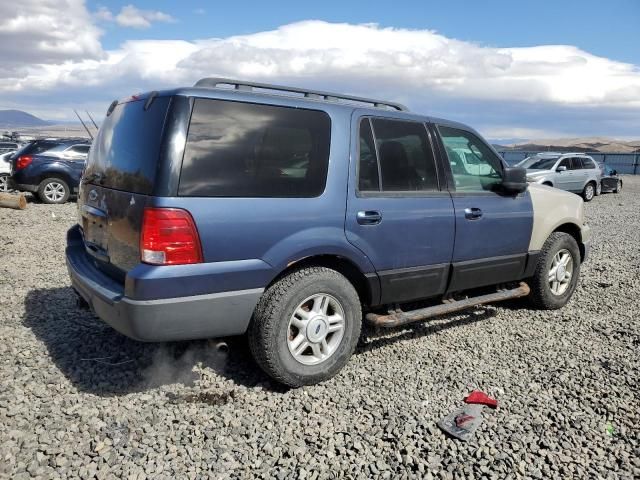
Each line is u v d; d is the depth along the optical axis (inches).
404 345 175.8
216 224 125.0
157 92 132.8
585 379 151.9
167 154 121.6
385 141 159.3
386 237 154.5
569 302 230.2
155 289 119.9
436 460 111.6
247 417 126.3
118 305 124.0
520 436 121.3
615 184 927.0
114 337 169.8
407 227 159.0
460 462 111.2
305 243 138.2
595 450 116.8
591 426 126.7
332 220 143.3
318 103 147.7
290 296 135.5
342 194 145.6
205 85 138.3
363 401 136.5
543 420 128.9
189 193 122.8
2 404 126.2
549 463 112.0
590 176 799.1
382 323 154.8
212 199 125.2
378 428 123.0
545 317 208.8
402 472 107.5
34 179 533.6
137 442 114.3
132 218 126.3
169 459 109.1
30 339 166.7
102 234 144.6
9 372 143.3
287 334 136.8
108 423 120.9
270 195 134.0
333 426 124.0
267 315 133.6
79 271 149.5
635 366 161.8
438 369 157.8
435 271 169.3
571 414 131.6
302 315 140.3
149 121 130.2
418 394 141.3
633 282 267.6
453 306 174.7
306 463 109.4
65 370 146.3
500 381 150.6
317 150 143.5
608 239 416.2
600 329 195.5
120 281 134.7
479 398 137.3
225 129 129.7
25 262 275.1
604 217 577.3
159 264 120.6
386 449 115.3
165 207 120.0
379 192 154.5
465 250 176.7
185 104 125.5
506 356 169.2
